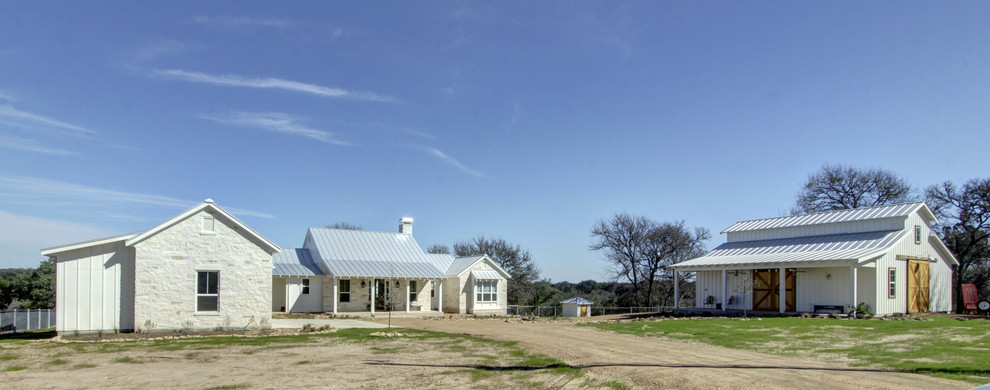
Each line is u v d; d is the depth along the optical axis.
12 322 33.00
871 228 30.38
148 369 13.33
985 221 41.56
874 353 14.04
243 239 22.77
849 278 27.33
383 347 16.66
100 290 21.05
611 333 20.05
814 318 25.47
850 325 21.75
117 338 19.44
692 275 52.34
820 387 10.00
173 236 21.69
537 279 61.84
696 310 32.31
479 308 37.66
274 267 32.91
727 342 16.78
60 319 20.45
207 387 11.30
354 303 34.44
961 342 16.19
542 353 14.93
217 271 22.28
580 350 15.38
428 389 10.86
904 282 28.59
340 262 33.91
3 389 11.33
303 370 12.98
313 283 33.38
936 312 29.81
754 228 35.59
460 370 12.67
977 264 44.44
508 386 11.00
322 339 18.75
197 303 21.89
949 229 43.25
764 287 30.83
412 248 38.88
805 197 53.12
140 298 21.05
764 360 13.23
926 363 12.28
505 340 17.94
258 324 22.64
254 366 13.60
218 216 22.45
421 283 37.25
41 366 13.84
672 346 16.12
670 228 51.47
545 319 30.23
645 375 11.50
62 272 20.61
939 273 31.27
